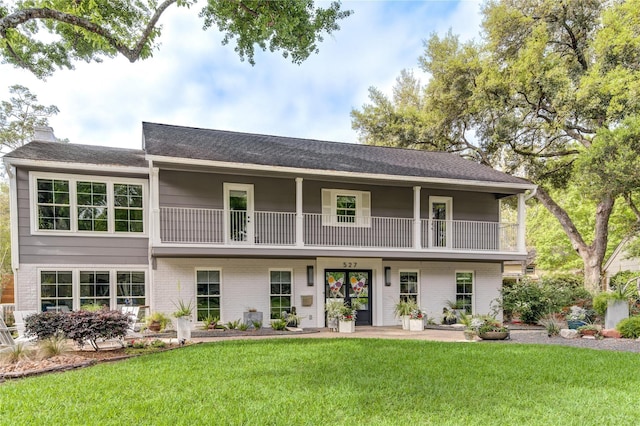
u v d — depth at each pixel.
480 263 15.62
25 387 5.46
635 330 9.95
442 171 14.68
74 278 11.70
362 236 14.23
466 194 15.66
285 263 13.34
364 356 7.63
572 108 18.00
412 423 4.26
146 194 12.52
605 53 17.09
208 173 12.74
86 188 11.99
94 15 11.29
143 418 4.34
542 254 29.17
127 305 12.18
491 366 6.86
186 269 12.25
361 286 14.25
